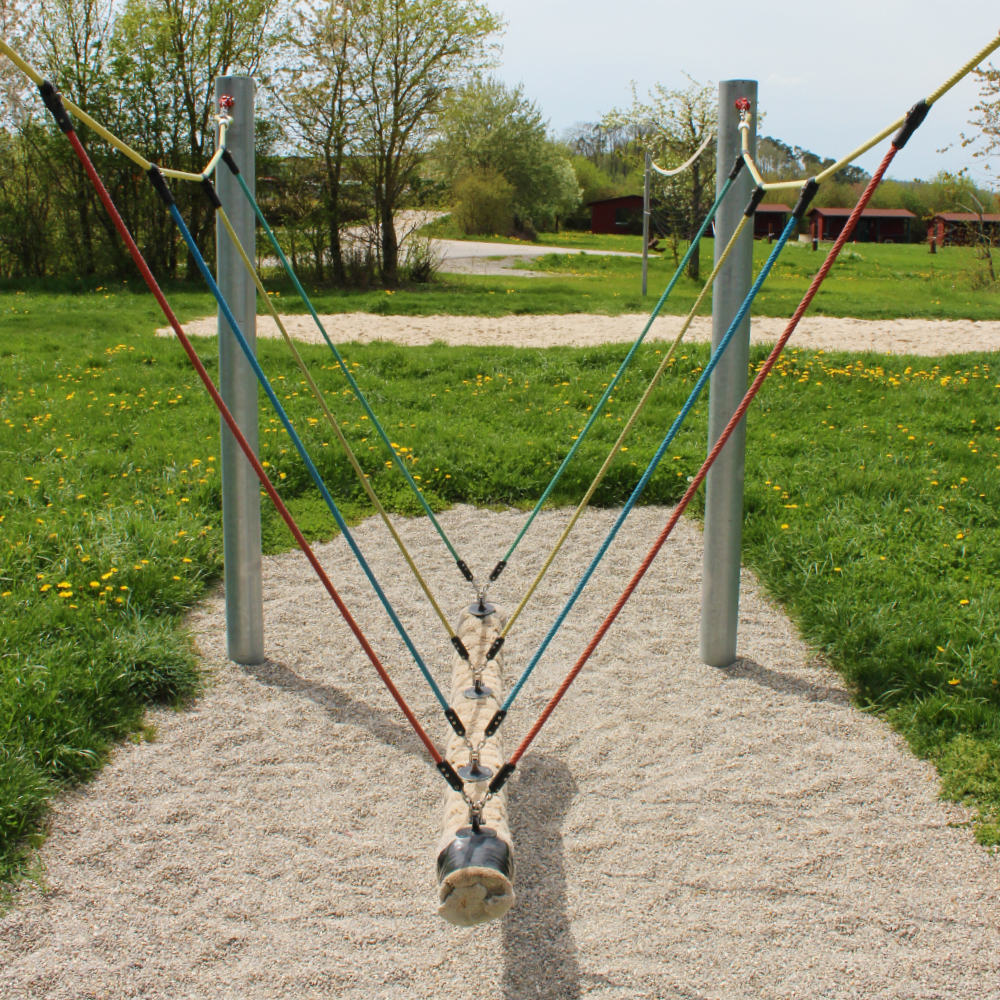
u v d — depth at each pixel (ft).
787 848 10.74
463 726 10.37
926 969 8.96
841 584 17.11
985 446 27.30
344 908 9.78
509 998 8.63
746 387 14.47
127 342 45.62
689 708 13.94
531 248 150.61
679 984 8.79
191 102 81.92
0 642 13.94
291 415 29.71
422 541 21.16
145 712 13.56
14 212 84.43
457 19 77.00
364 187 82.38
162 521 19.93
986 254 91.97
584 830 11.09
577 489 24.22
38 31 81.30
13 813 10.55
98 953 9.08
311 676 14.90
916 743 12.67
